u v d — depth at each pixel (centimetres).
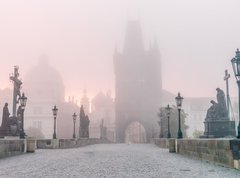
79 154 2433
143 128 14500
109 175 1055
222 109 3316
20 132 3155
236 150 1223
